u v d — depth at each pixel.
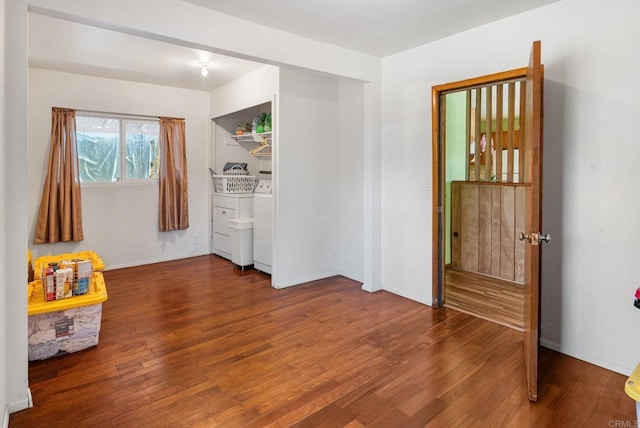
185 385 2.22
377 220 3.88
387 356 2.56
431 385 2.21
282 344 2.75
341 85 4.38
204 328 3.03
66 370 2.38
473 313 3.32
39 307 2.42
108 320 3.18
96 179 4.77
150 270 4.78
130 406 2.02
